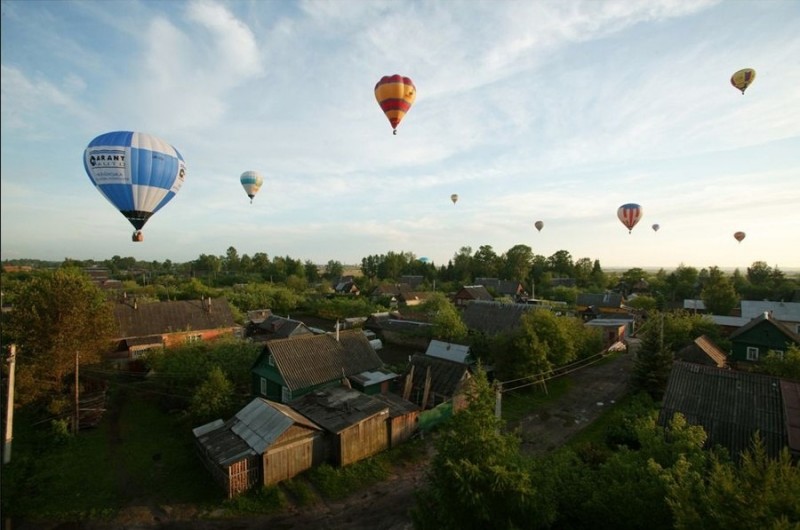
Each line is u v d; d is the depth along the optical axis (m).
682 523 7.70
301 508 15.39
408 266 122.31
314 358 24.36
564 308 60.72
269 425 17.45
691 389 18.55
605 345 38.81
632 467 10.30
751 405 16.98
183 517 14.80
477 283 91.19
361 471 17.70
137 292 65.56
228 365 24.86
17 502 15.09
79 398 22.80
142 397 25.75
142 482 16.80
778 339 31.73
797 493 7.44
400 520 14.69
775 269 87.56
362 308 57.19
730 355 34.09
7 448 12.52
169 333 35.78
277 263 115.44
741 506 7.39
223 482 16.09
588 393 27.36
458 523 9.71
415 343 39.22
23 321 21.16
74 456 18.52
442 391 23.48
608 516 9.68
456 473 9.59
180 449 19.42
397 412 20.31
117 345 32.88
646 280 97.69
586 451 17.55
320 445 18.02
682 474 8.91
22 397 20.45
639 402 23.45
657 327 27.36
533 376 26.58
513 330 29.31
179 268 159.38
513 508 9.66
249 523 14.56
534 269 101.50
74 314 22.09
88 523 14.40
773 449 15.27
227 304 42.41
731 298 55.88
